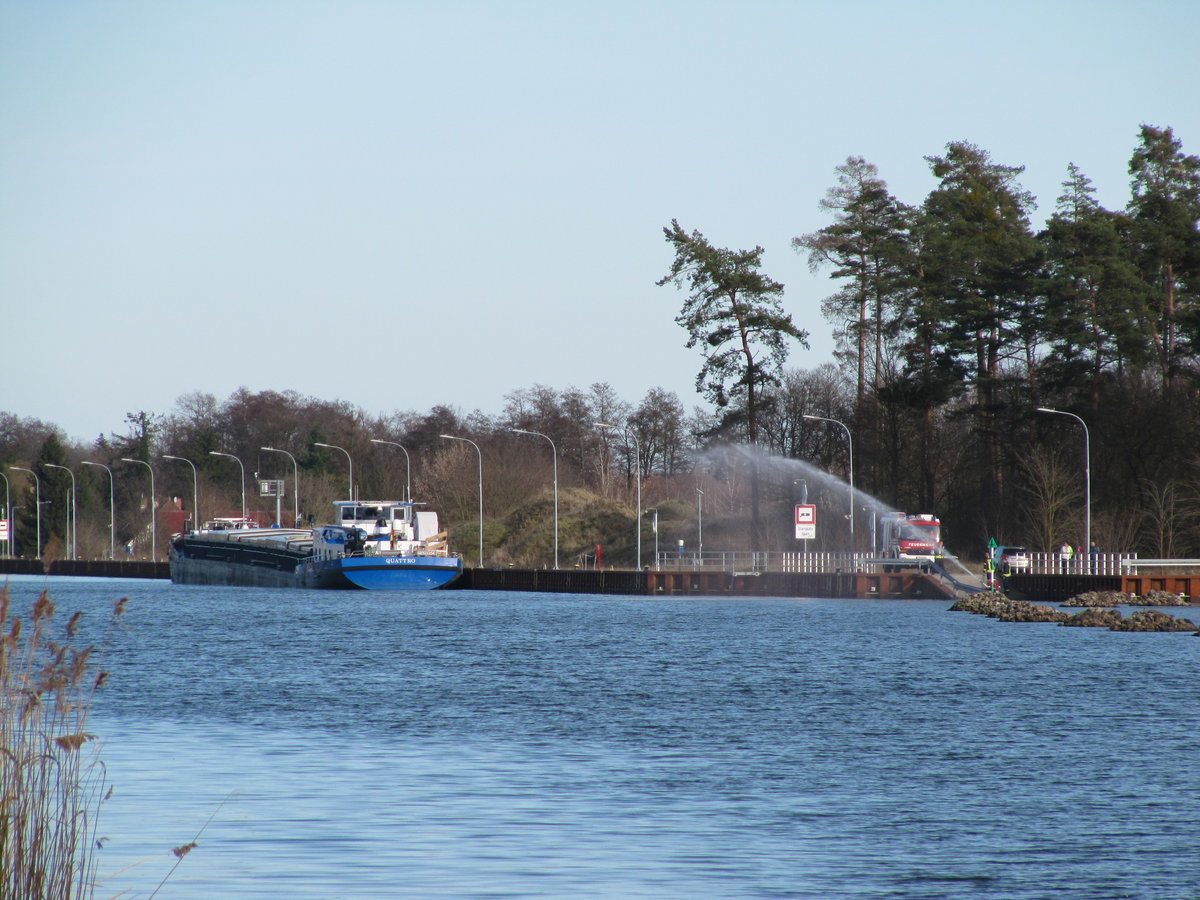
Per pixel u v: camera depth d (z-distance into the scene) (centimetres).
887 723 8700
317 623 18900
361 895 4509
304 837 5350
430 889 4594
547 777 6738
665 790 6406
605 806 6016
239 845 5206
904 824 5678
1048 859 5088
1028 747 7706
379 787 6438
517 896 4512
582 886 4647
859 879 4788
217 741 7938
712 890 4622
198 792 6278
